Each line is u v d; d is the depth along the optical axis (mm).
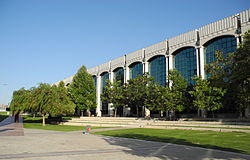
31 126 31562
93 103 51625
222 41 33531
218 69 25750
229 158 9047
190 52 38312
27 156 9273
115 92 43750
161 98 32188
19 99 37281
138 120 35906
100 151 10867
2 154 9695
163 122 29969
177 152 10609
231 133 18047
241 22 30578
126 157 9312
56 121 39812
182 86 31594
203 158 9094
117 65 55094
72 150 11070
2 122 43938
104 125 31531
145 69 46312
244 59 20953
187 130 21859
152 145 13102
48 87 34875
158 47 43969
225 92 25156
